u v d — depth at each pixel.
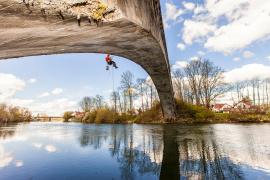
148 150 6.45
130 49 7.05
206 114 25.05
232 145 7.09
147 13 4.64
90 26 3.03
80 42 4.29
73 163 4.74
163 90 19.48
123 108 35.88
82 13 2.48
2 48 3.28
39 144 7.90
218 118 25.30
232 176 3.65
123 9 2.98
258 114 25.45
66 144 7.89
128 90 34.59
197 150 6.27
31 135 11.68
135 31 4.46
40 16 2.28
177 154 5.73
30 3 1.93
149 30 4.92
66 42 3.94
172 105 23.44
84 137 10.44
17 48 3.49
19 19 2.22
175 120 25.11
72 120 64.56
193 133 11.68
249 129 13.71
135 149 6.66
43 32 2.88
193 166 4.40
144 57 9.20
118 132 13.47
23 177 3.70
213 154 5.63
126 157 5.42
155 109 29.81
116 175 3.79
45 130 16.14
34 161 4.96
